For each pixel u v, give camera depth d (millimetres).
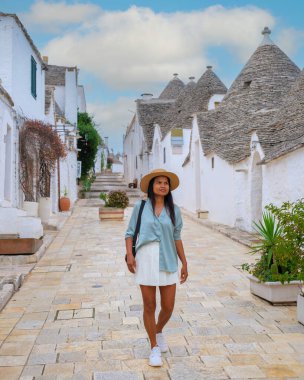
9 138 11969
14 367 4438
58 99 30797
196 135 21375
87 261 10156
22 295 7207
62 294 7266
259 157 13922
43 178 15336
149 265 4371
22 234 10406
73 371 4344
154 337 4492
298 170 10586
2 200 10875
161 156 28328
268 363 4488
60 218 18953
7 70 12242
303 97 13508
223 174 17000
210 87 26984
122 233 15125
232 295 7145
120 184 43500
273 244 6660
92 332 5434
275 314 6098
